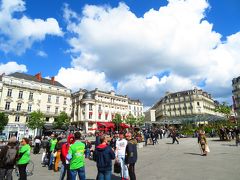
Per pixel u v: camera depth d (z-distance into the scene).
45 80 57.12
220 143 19.45
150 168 9.09
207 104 81.81
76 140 5.62
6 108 45.88
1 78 48.91
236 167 8.55
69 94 58.44
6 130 44.06
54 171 9.73
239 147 15.54
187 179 6.92
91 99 63.91
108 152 5.26
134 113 81.75
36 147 18.00
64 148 7.16
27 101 49.47
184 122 35.16
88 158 13.82
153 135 21.39
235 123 26.70
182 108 80.31
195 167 8.88
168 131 33.78
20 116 47.34
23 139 6.70
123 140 7.17
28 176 8.58
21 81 49.72
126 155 6.33
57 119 48.78
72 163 5.36
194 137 30.75
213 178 6.91
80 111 64.94
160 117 92.19
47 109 53.12
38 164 11.95
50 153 10.52
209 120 30.61
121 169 7.01
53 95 54.97
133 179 6.15
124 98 75.56
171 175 7.58
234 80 62.22
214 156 11.80
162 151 15.48
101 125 40.69
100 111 65.88
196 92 78.19
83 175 5.40
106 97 69.50
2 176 5.85
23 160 6.43
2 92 45.78
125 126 39.31
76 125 65.25
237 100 59.97
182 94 81.81
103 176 5.21
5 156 5.92
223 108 30.73
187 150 15.31
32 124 42.72
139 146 18.66
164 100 87.62
